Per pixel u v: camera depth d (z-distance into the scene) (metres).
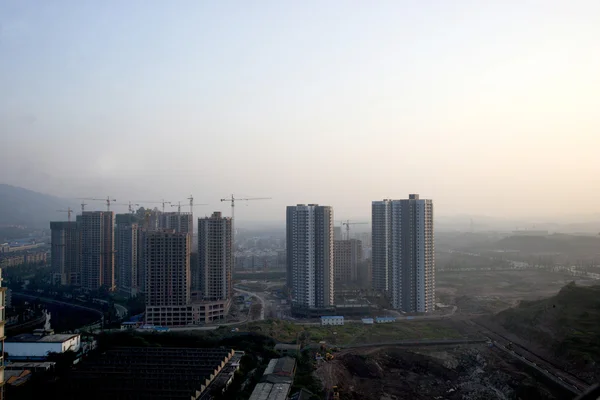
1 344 151.50
